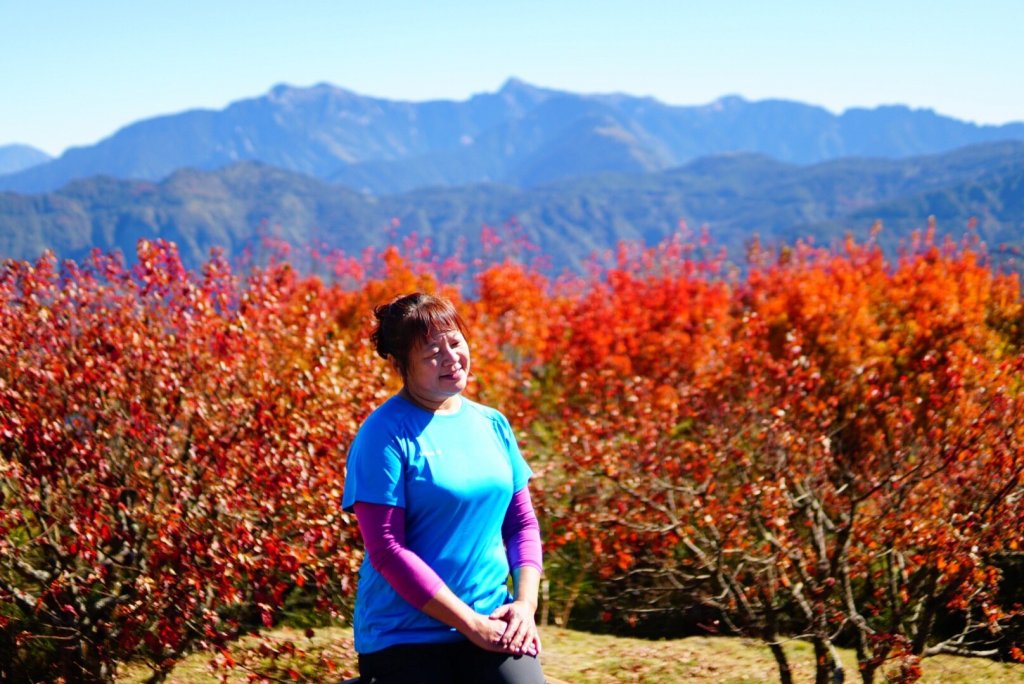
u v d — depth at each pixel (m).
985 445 6.52
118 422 6.39
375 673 2.81
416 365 2.86
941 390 7.15
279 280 8.44
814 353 12.23
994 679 6.35
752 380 8.45
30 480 5.73
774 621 6.64
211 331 6.83
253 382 6.68
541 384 14.98
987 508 6.23
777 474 7.14
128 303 6.88
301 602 8.01
